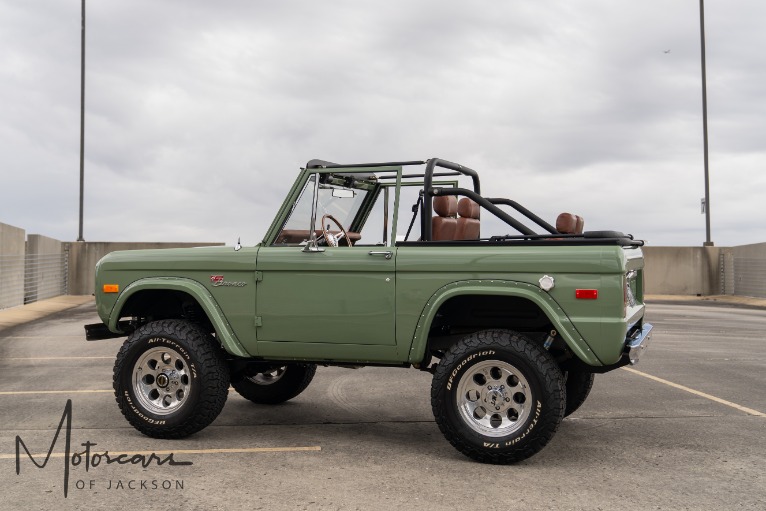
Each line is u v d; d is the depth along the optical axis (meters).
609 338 5.30
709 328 16.08
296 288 6.02
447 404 5.52
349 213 6.93
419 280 5.71
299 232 6.38
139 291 6.55
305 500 4.65
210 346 6.18
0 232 19.16
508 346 5.40
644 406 7.79
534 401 5.33
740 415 7.35
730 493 4.85
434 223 6.17
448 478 5.14
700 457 5.76
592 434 6.53
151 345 6.18
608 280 5.32
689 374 9.94
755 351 12.28
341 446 6.04
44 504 4.57
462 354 5.50
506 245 5.56
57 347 12.49
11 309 20.08
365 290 5.84
